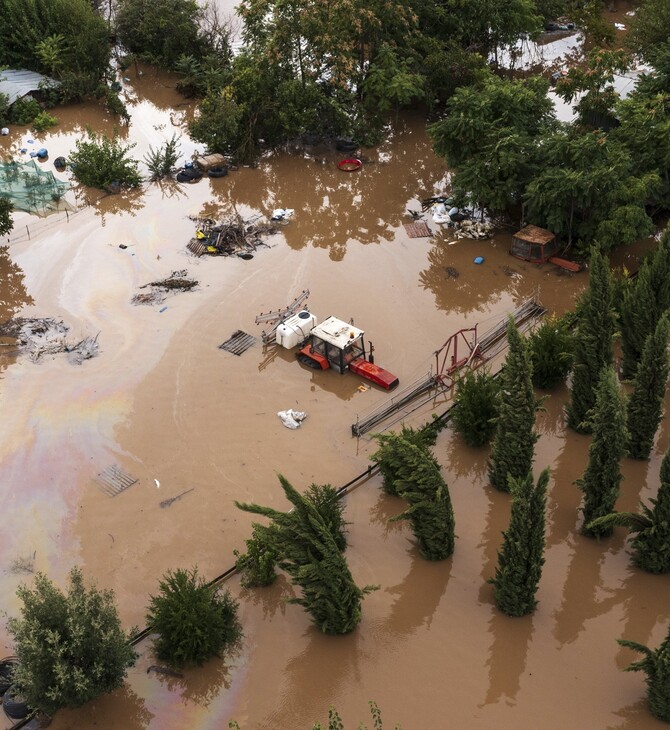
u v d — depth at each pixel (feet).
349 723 85.35
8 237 165.99
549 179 149.38
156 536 105.91
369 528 107.45
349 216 174.91
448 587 99.91
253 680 90.02
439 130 161.79
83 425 122.72
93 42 219.20
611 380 95.14
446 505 98.07
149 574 101.14
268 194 183.01
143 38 235.40
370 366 130.41
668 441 120.37
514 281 152.76
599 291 110.83
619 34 250.98
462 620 96.02
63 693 81.05
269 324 142.10
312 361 132.36
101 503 110.63
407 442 95.20
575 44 250.98
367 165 193.98
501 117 159.12
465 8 215.51
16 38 224.94
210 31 237.25
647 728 84.33
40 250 162.50
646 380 109.50
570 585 100.22
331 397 127.65
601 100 172.65
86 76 217.36
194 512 108.88
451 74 205.87
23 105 212.23
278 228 170.40
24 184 180.34
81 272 156.04
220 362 134.41
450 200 173.88
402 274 155.74
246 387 129.39
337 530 103.30
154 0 230.68
